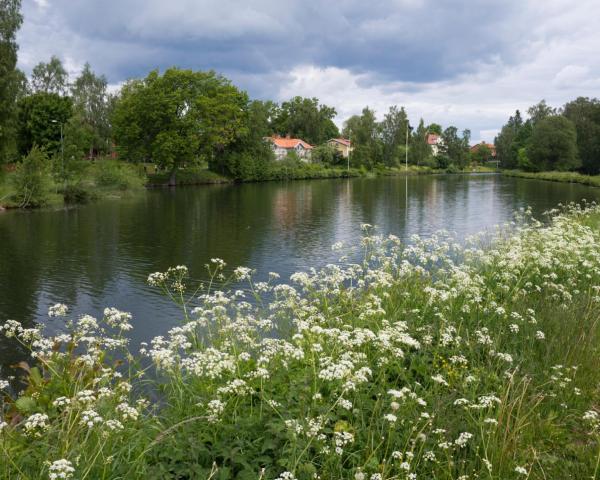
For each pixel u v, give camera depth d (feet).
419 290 27.48
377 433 14.03
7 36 137.28
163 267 62.49
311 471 12.14
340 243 32.55
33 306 47.03
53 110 219.20
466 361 18.28
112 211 122.11
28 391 17.30
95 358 18.26
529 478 12.85
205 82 215.51
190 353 17.90
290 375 17.12
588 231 43.39
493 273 30.91
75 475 11.46
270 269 60.59
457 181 266.77
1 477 11.37
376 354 18.83
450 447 13.42
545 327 22.70
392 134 375.66
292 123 401.90
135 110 209.77
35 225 97.66
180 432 14.21
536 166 311.27
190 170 239.91
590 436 15.43
